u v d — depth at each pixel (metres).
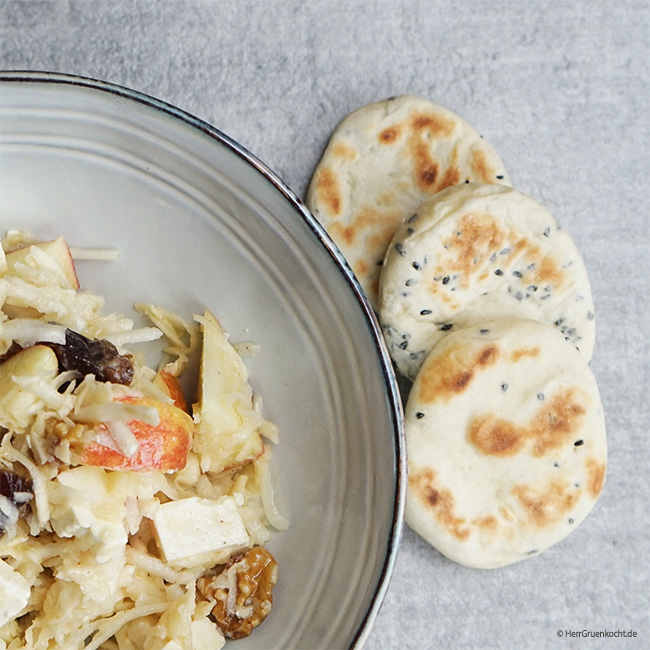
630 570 0.55
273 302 0.51
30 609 0.48
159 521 0.49
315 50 0.56
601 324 0.56
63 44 0.55
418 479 0.53
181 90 0.55
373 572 0.49
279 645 0.50
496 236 0.53
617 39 0.57
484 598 0.55
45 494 0.47
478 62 0.56
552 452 0.53
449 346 0.53
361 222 0.55
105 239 0.51
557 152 0.56
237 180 0.49
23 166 0.50
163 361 0.51
